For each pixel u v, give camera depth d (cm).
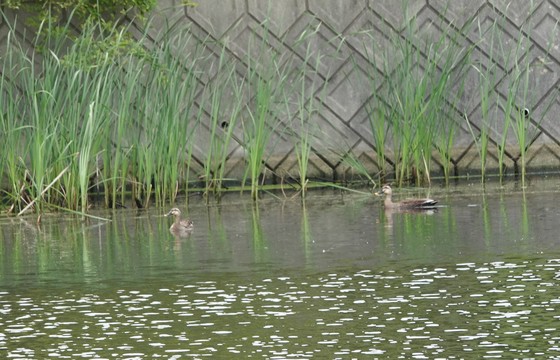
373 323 1784
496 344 1662
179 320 1833
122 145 3281
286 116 3519
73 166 3028
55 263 2344
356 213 2922
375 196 3262
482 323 1764
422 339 1695
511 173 3641
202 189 3431
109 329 1792
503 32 3625
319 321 1803
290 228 2694
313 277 2108
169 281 2119
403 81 3456
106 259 2366
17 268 2308
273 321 1811
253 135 3269
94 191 3350
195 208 3116
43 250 2511
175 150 3183
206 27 3484
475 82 3612
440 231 2562
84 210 2986
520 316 1794
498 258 2220
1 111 3044
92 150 3100
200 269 2219
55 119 3050
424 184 3469
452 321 1780
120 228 2797
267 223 2788
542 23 3638
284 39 3516
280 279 2102
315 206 3091
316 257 2300
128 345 1705
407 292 1967
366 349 1658
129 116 3225
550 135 3666
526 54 3500
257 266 2230
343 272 2144
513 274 2075
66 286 2109
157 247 2491
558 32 3650
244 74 3503
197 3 3478
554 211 2791
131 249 2477
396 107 3450
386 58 3516
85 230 2783
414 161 3478
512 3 3619
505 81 3628
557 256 2216
